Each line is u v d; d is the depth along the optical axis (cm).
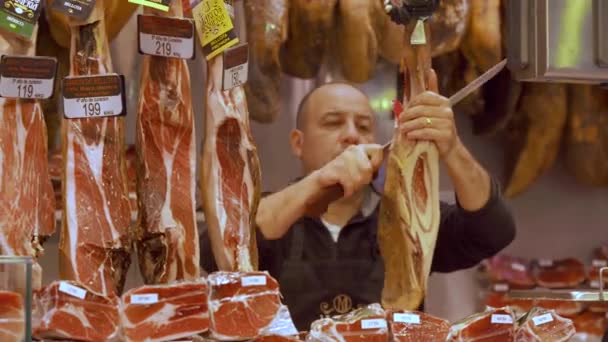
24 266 205
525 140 393
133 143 349
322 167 350
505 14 358
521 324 257
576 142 397
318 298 343
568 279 400
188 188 258
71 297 227
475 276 395
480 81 288
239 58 262
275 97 346
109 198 252
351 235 348
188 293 233
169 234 253
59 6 248
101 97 251
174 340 234
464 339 252
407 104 272
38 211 250
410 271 265
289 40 355
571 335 259
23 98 248
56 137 329
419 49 272
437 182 272
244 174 262
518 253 409
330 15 346
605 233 420
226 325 234
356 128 365
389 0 271
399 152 269
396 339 245
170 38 256
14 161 248
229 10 263
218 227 258
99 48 253
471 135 399
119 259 252
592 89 393
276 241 341
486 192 315
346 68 356
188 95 262
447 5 347
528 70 312
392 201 268
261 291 240
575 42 306
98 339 229
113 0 291
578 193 417
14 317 204
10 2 244
